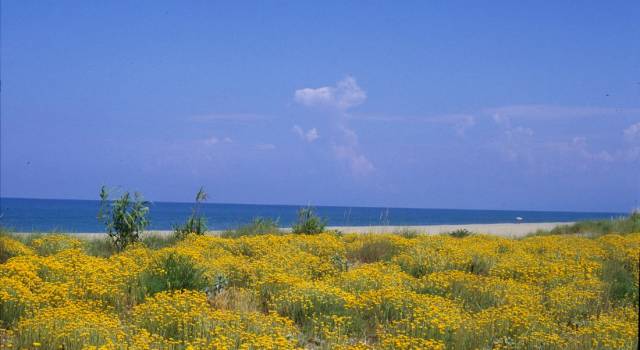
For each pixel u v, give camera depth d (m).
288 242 18.11
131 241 17.66
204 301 10.02
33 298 9.48
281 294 11.12
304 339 9.28
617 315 10.77
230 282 12.76
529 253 17.56
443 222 72.38
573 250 17.34
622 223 31.23
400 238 19.55
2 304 9.50
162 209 141.25
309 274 13.67
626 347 8.72
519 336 9.30
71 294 10.43
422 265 14.84
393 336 9.13
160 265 12.38
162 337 8.35
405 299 10.69
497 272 14.27
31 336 8.23
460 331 9.27
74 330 8.25
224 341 8.23
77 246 16.33
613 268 14.70
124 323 9.58
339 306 10.48
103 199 17.66
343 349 8.54
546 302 11.41
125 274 11.53
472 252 16.09
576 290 12.04
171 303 9.85
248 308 10.70
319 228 22.09
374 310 10.53
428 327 9.42
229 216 90.25
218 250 15.98
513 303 10.94
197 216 20.62
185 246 16.34
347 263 16.03
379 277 12.20
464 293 11.97
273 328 9.09
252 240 17.86
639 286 11.80
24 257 12.56
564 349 8.94
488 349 9.16
